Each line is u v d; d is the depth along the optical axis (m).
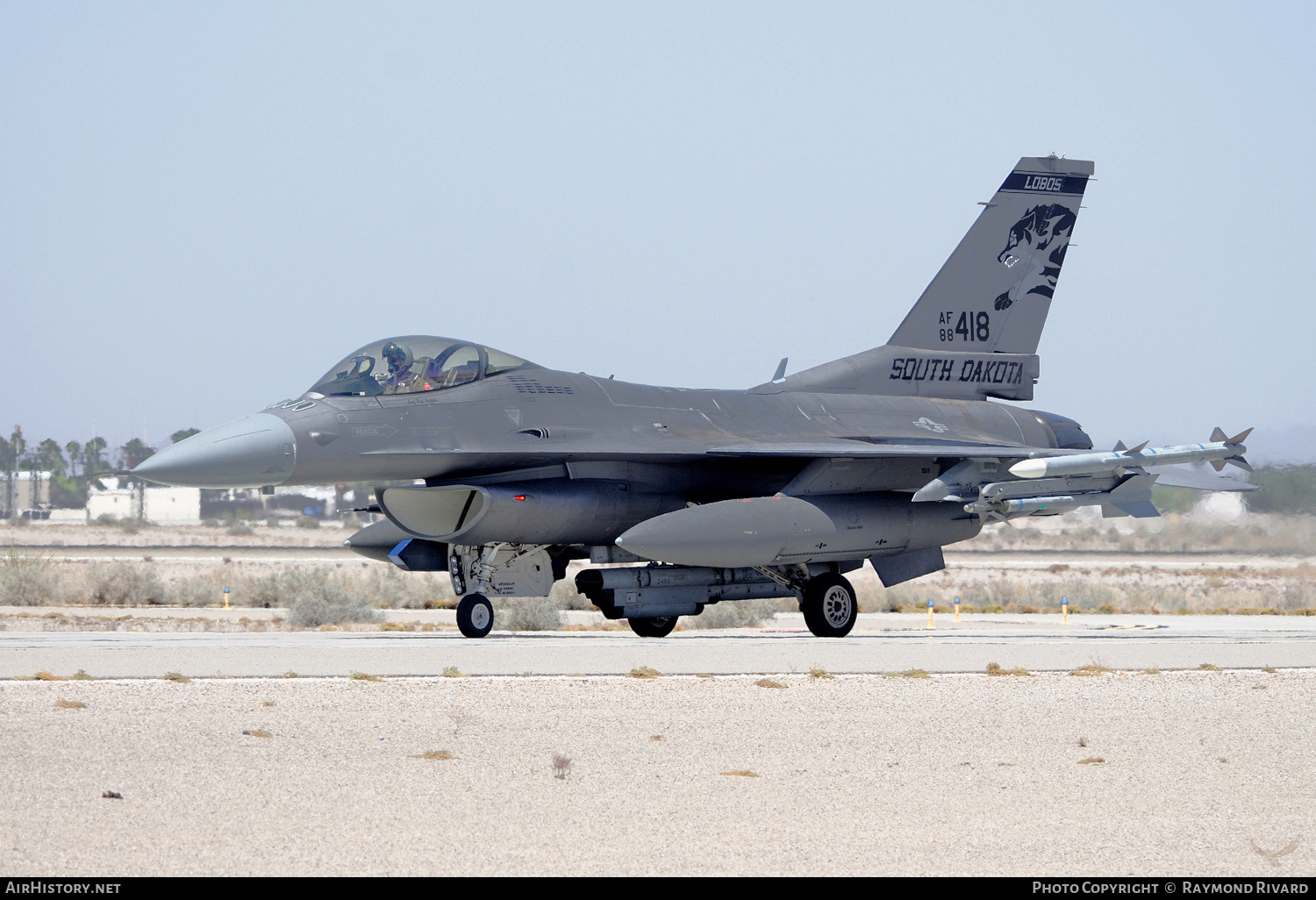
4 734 32.91
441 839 25.14
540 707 39.12
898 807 28.77
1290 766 33.91
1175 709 41.81
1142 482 72.25
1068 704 42.19
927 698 42.62
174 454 60.47
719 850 24.81
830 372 84.56
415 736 34.72
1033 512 73.31
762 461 74.81
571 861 23.77
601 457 68.69
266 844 24.41
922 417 84.06
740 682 44.75
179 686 40.78
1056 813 28.50
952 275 88.44
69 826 25.16
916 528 73.94
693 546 65.06
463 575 68.06
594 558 73.31
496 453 66.25
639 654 53.62
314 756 32.03
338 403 64.25
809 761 33.38
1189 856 24.95
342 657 50.38
